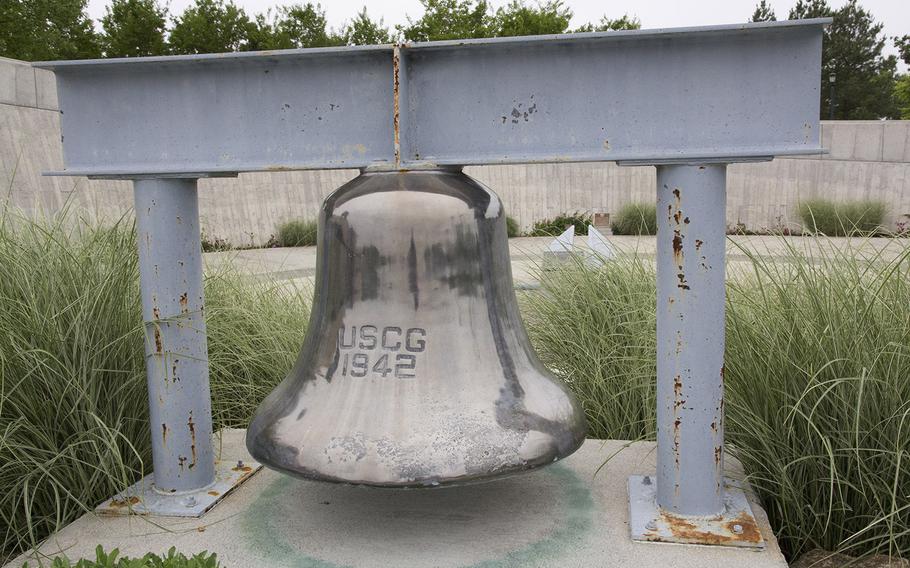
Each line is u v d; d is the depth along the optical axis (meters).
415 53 1.86
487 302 1.92
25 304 2.65
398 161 1.85
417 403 1.79
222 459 2.59
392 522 2.09
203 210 16.08
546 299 4.03
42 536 2.41
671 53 1.81
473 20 33.31
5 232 3.24
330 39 36.44
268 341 3.72
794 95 1.78
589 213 20.44
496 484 2.34
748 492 2.25
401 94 1.85
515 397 1.88
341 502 2.23
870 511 2.18
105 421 2.48
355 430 1.78
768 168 20.16
